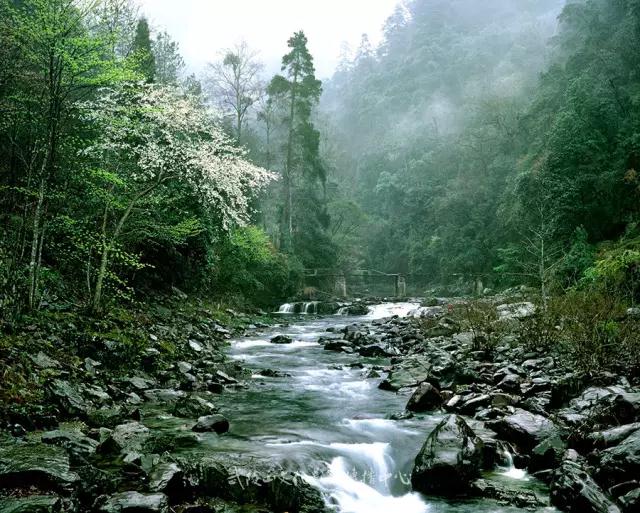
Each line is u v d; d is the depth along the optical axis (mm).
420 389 7785
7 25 9008
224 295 22375
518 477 5266
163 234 13086
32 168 9086
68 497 3758
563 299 12992
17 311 7605
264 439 5969
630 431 5133
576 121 30781
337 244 48969
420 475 5055
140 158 11492
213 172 12047
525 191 32594
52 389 6062
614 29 42969
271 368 11086
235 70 34156
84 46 8664
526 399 7566
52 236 11344
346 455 5621
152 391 7848
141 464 4703
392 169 76625
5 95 9125
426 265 52688
